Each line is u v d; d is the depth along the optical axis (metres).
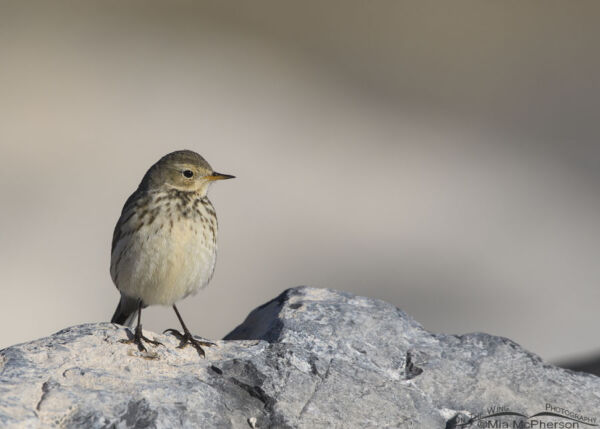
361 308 8.64
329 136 21.55
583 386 7.81
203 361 7.52
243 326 8.93
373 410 7.22
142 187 8.61
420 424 7.19
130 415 6.62
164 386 6.99
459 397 7.57
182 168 8.55
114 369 7.21
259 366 7.50
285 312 8.49
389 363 7.93
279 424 6.93
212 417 6.82
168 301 8.53
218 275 16.53
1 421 6.30
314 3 26.72
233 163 19.98
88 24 24.44
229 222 18.03
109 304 15.61
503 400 7.56
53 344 7.40
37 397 6.66
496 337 8.37
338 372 7.58
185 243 8.28
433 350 8.12
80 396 6.70
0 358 7.13
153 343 7.61
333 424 7.00
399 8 26.86
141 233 8.24
